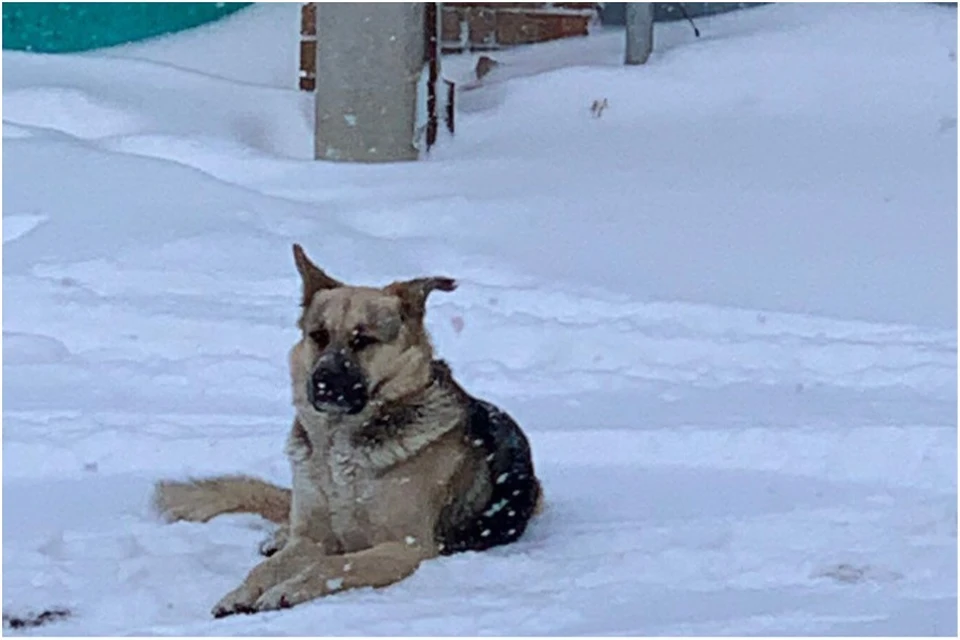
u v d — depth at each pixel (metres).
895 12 15.01
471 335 9.80
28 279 10.48
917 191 12.12
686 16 15.48
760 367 9.42
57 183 12.12
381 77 12.99
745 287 10.68
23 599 5.73
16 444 7.78
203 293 10.62
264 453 7.80
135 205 11.79
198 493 6.87
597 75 14.26
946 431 7.96
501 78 15.18
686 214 11.78
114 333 9.83
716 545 6.36
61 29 15.87
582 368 9.49
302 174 12.65
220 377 9.16
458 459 6.34
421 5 13.02
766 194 12.08
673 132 13.37
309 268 6.38
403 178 12.53
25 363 9.32
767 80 14.10
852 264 10.98
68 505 7.04
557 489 7.38
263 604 5.70
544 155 12.99
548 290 10.53
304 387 6.21
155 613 5.66
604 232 11.51
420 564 6.08
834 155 12.84
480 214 11.73
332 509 6.26
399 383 6.20
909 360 9.39
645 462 7.84
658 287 10.68
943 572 5.96
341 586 5.82
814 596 5.69
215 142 13.12
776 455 7.85
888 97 13.81
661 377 9.30
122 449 7.79
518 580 5.94
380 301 6.21
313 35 14.66
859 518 6.70
